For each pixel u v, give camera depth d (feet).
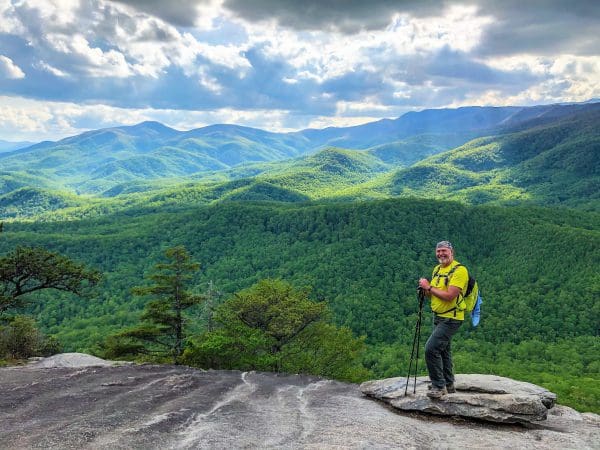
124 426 17.97
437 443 17.70
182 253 74.08
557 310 347.36
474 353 290.97
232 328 68.23
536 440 18.51
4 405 21.08
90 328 297.74
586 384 208.44
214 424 18.65
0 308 62.85
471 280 21.18
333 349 76.95
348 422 19.61
